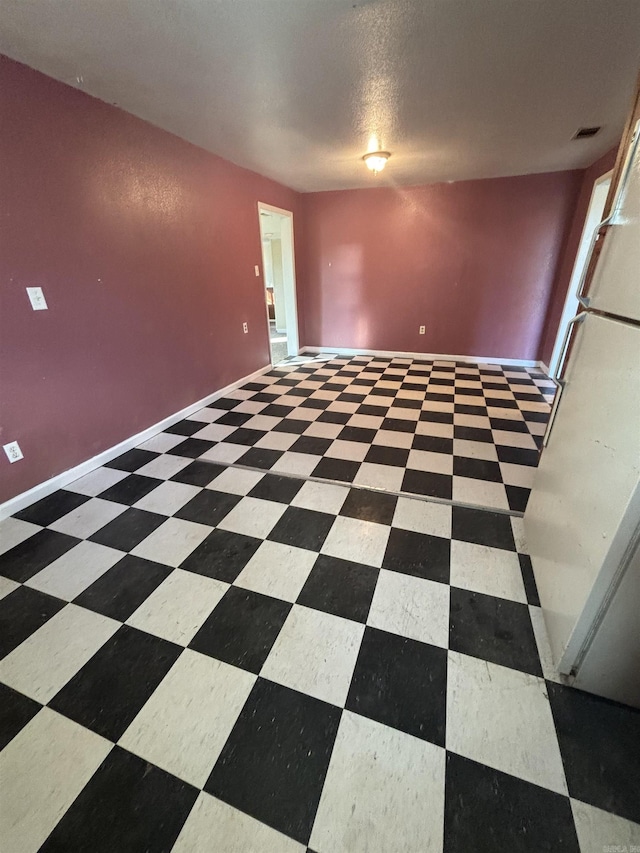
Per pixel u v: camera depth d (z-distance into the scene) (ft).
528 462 7.96
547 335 14.83
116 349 8.21
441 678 3.87
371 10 4.90
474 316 15.71
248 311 13.24
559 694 3.71
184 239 9.80
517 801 2.98
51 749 3.36
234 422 10.19
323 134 9.21
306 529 6.07
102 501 6.89
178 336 10.02
